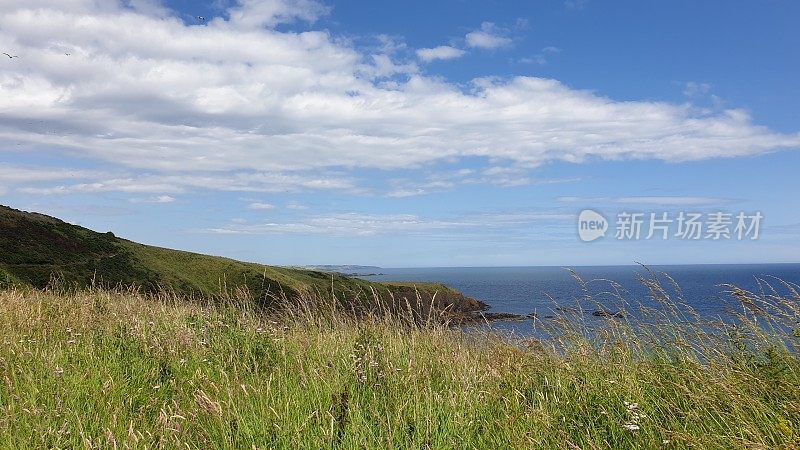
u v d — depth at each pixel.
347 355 6.43
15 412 4.62
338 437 4.32
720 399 4.67
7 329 7.55
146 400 5.34
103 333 7.66
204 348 6.96
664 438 4.20
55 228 57.84
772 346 5.47
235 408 4.62
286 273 62.00
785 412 4.32
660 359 5.73
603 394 5.15
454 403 4.82
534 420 4.56
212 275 59.41
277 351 6.93
